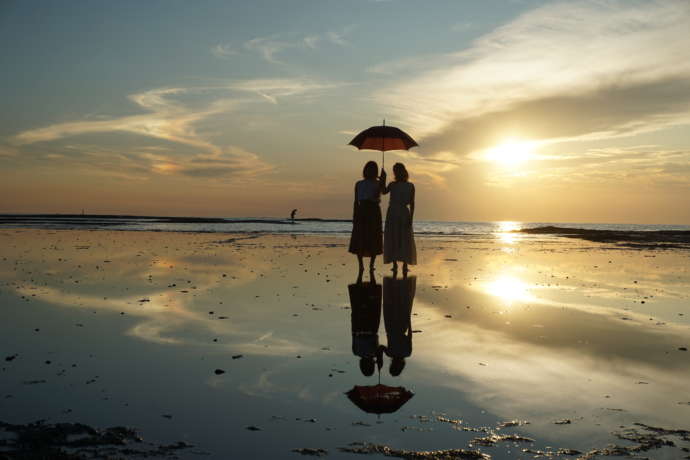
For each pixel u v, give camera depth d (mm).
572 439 2955
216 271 10789
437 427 3088
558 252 17969
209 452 2742
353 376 4008
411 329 5680
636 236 32094
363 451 2771
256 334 5363
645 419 3244
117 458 2662
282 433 2980
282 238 25109
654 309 6980
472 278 10203
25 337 5152
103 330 5480
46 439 2857
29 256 13383
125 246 17531
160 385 3762
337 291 8352
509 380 3959
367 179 10773
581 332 5582
